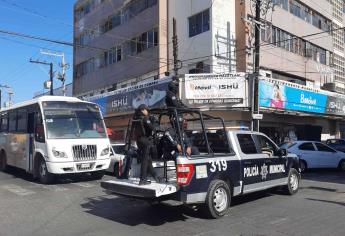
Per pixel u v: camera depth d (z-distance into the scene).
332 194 11.73
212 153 8.91
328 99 28.92
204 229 7.71
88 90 41.91
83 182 14.64
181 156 8.18
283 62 29.98
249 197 11.10
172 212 9.27
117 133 30.83
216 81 22.80
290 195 11.43
